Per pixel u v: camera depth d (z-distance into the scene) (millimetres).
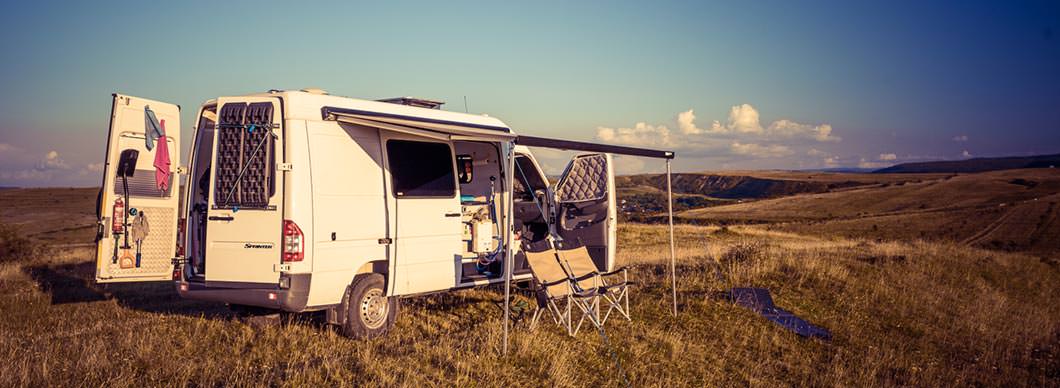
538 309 7836
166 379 5531
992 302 12938
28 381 5223
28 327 7301
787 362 7996
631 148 8305
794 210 101688
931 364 8609
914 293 12328
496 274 8922
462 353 6621
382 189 7262
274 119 6547
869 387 7449
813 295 11188
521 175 10344
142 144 7238
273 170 6520
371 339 6953
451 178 8164
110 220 6969
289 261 6391
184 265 6984
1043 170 144250
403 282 7441
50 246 22062
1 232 16266
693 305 9617
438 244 7887
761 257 13148
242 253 6598
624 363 7113
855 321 10117
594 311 8586
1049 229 71250
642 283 10930
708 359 7707
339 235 6758
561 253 8312
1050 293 15438
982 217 82562
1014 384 8234
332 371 5852
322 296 6625
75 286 10531
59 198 73688
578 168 11148
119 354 6070
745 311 9656
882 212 94875
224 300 6758
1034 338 10664
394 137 7488
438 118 8125
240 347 6566
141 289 10422
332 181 6750
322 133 6727
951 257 16391
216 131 6785
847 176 180625
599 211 10633
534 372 6445
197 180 7105
